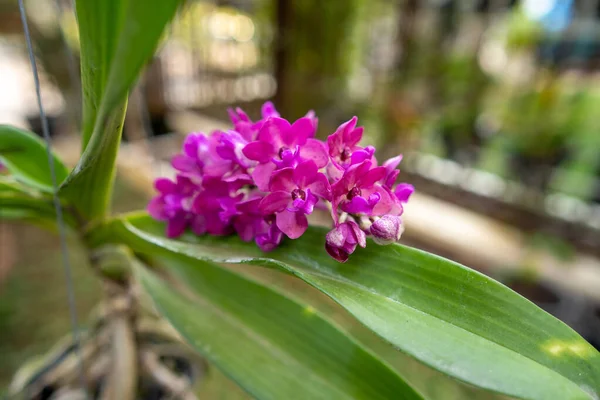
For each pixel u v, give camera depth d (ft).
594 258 1.75
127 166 2.00
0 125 0.56
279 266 0.43
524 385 0.37
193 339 0.65
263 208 0.46
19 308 1.47
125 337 0.80
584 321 1.50
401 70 2.24
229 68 2.61
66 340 0.98
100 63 0.42
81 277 1.63
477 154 2.27
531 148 1.99
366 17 2.37
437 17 2.28
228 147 0.50
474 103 2.27
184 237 0.59
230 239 0.57
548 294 1.61
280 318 0.68
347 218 0.46
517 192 1.94
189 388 0.91
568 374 0.38
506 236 1.82
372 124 2.24
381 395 0.59
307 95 2.30
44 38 1.47
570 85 2.06
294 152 0.46
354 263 0.49
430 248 1.82
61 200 0.63
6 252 1.71
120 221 0.62
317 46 2.24
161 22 0.30
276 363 0.64
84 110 0.50
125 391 0.77
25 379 0.87
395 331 0.40
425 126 2.22
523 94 2.07
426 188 2.18
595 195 1.87
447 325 0.42
